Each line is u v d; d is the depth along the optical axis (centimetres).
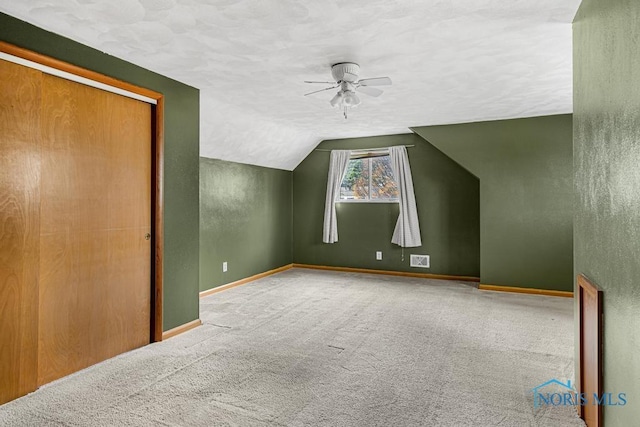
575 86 229
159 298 320
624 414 147
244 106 431
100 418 206
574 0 210
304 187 682
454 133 524
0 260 220
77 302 264
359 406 219
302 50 276
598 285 183
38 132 239
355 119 498
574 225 232
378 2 210
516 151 495
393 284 545
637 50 135
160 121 322
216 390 237
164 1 208
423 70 318
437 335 335
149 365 273
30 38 232
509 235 498
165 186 326
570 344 313
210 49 273
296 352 298
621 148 152
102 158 281
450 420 205
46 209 246
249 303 443
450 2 211
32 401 224
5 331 222
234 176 546
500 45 269
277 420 205
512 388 240
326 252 666
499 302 445
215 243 509
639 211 134
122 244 296
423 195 591
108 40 257
